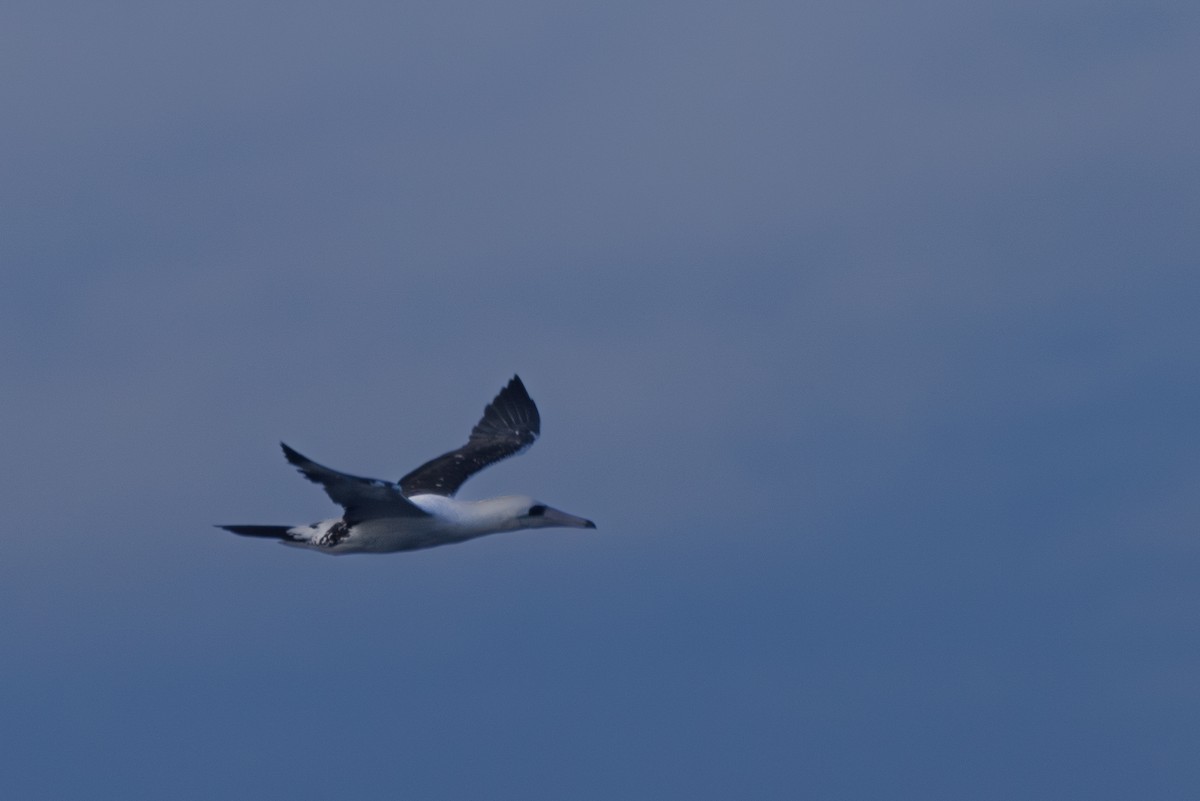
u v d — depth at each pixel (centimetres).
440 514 2312
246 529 2325
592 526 2395
